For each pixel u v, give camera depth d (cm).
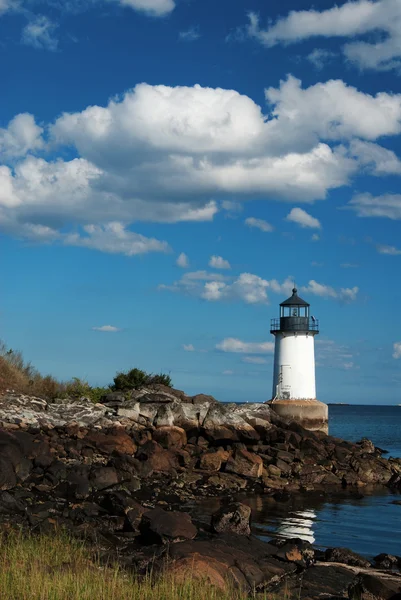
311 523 2477
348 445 4400
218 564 1502
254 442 3862
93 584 1269
